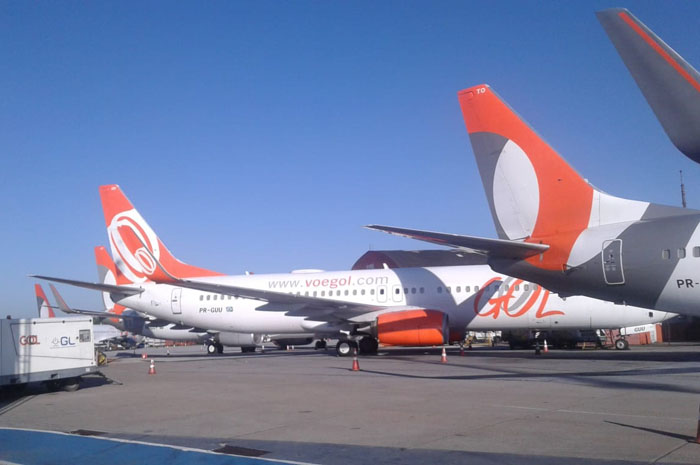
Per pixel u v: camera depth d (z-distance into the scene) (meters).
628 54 11.28
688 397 12.99
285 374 21.20
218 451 9.21
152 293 35.09
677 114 10.98
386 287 29.59
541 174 17.58
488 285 27.44
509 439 9.31
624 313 25.11
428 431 10.16
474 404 12.88
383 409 12.59
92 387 19.16
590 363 21.94
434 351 32.81
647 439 8.98
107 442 10.05
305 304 29.00
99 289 32.88
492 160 18.22
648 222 16.14
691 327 49.50
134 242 36.22
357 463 8.14
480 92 18.31
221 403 14.41
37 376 17.05
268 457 8.65
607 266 16.23
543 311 26.14
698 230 15.30
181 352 49.75
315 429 10.68
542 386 15.48
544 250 17.19
